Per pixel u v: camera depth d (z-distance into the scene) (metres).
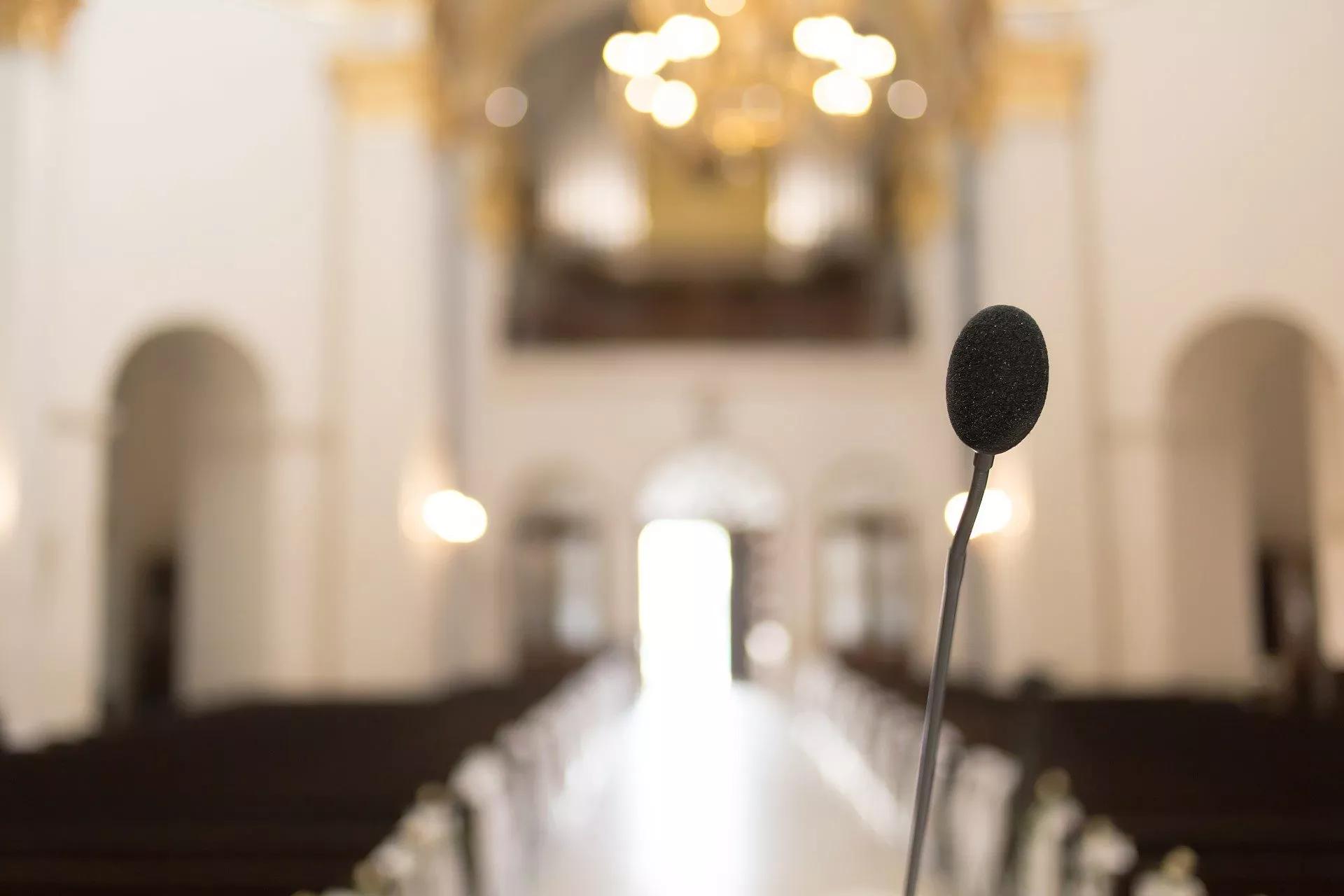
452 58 14.11
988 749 7.37
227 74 12.05
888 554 17.75
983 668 12.93
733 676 21.31
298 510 12.46
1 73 9.70
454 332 14.55
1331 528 11.20
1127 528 11.88
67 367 10.66
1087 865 4.64
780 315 18.52
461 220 15.06
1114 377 11.95
